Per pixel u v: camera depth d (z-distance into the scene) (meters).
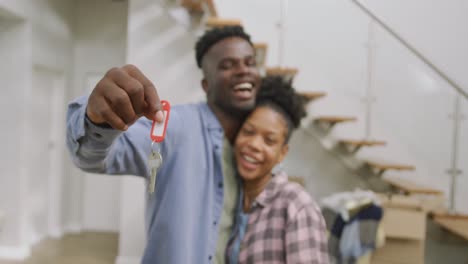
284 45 3.06
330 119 2.63
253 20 3.08
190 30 2.58
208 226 0.79
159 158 0.59
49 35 3.32
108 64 3.79
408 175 2.99
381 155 3.01
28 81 3.02
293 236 0.78
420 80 2.94
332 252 2.06
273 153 0.86
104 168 0.67
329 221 2.12
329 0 2.99
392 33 1.77
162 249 0.75
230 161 0.92
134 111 0.47
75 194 3.87
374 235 2.04
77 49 3.82
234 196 0.90
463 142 2.84
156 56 2.85
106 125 0.52
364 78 3.00
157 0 2.56
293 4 3.04
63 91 3.68
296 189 0.85
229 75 0.86
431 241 2.84
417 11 2.53
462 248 2.80
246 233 0.84
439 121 2.94
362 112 3.02
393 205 2.32
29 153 3.24
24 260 3.00
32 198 3.37
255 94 0.91
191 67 2.83
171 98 2.83
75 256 3.15
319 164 3.09
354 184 3.06
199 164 0.81
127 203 2.87
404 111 2.98
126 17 3.76
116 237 3.71
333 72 3.03
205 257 0.78
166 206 0.76
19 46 3.01
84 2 3.81
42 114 3.48
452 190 2.76
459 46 2.50
